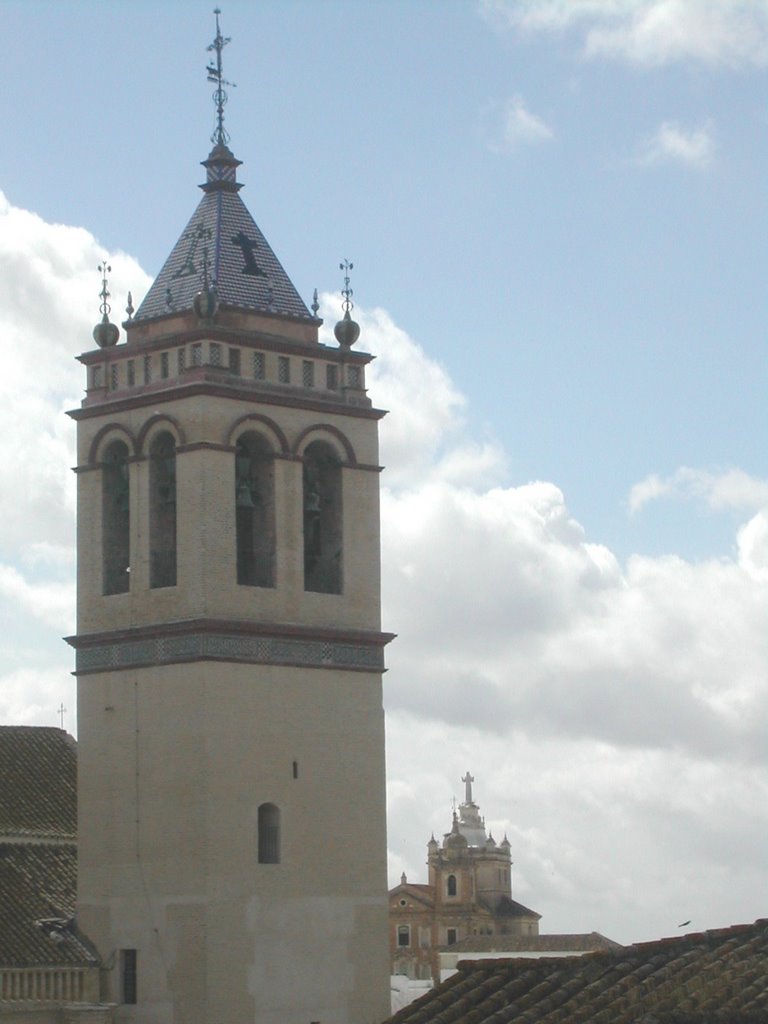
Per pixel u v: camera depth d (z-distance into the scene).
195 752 83.81
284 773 85.75
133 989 84.81
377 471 90.62
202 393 84.94
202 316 86.12
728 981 50.16
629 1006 49.34
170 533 86.81
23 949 83.94
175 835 84.12
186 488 85.12
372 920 87.75
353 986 86.81
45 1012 83.44
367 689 88.88
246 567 86.94
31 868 88.69
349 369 90.31
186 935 83.31
